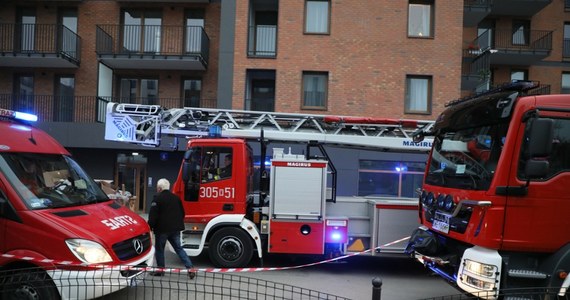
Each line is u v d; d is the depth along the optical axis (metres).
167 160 15.48
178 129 8.05
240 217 7.02
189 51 16.12
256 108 15.03
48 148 5.68
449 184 5.23
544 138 4.07
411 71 14.60
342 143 7.93
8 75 16.78
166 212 6.42
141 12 16.67
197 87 16.75
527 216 4.29
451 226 4.91
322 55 14.59
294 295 5.79
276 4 15.34
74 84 16.66
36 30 16.30
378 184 14.62
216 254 7.11
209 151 7.19
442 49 14.63
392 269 7.65
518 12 18.08
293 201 6.96
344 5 14.61
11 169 4.86
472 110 4.97
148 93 16.80
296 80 14.60
